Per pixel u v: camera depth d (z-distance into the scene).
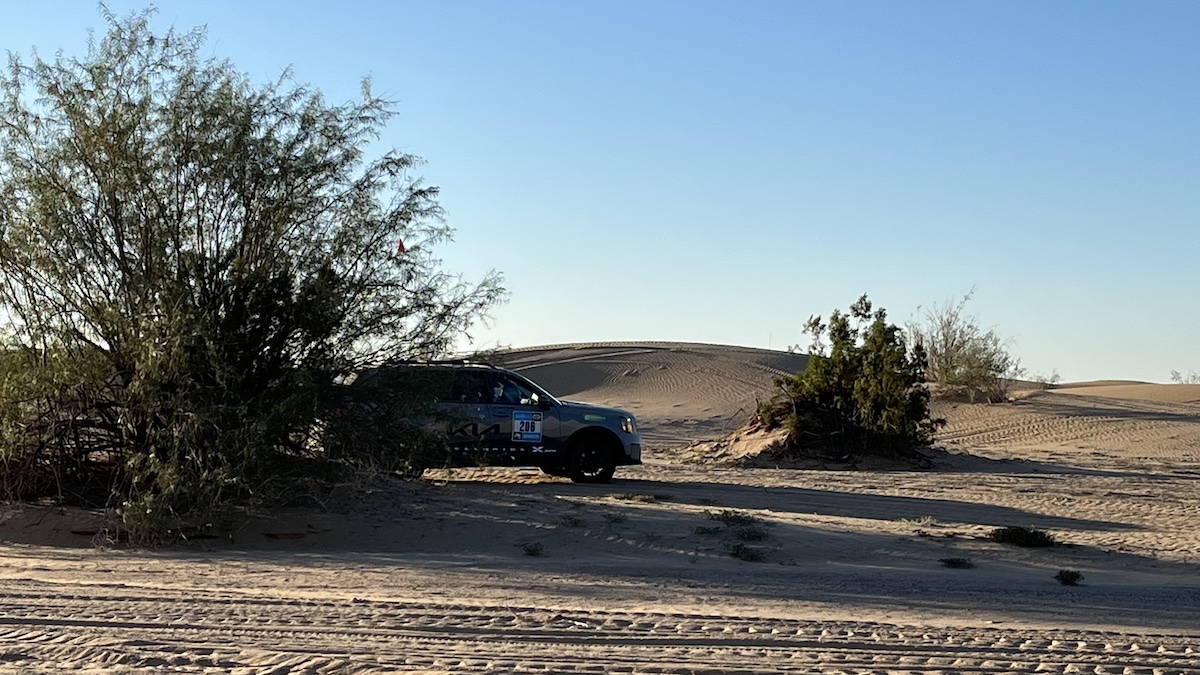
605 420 21.62
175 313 14.22
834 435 28.77
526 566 12.80
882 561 13.66
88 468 15.88
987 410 42.78
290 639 8.12
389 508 15.61
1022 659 7.84
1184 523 17.78
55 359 14.76
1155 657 8.00
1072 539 15.58
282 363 15.30
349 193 15.86
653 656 7.75
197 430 14.19
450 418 16.50
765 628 8.89
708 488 21.50
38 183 14.81
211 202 15.27
